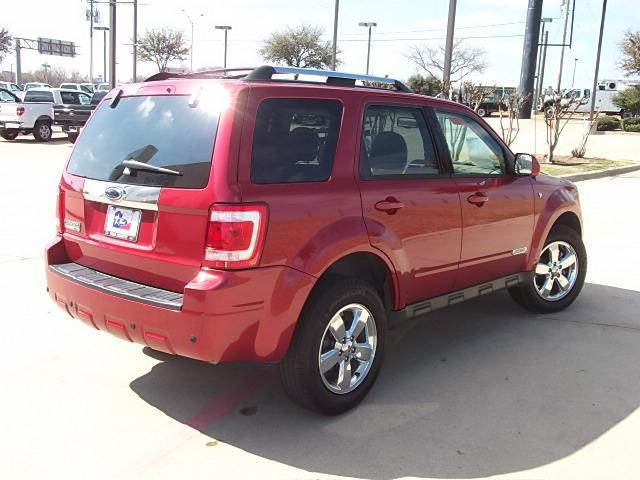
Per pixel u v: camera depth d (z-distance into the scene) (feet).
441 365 15.30
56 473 10.69
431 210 14.19
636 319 18.61
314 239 11.75
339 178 12.53
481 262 15.99
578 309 19.49
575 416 12.81
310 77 13.34
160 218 11.53
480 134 16.37
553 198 18.12
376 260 13.35
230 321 10.87
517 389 14.01
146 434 11.97
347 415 12.82
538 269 18.51
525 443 11.78
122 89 13.47
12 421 12.30
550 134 64.44
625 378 14.61
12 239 26.43
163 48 199.00
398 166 13.87
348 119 12.89
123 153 12.48
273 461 11.14
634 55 161.99
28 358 15.12
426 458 11.27
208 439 11.84
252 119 11.39
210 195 10.89
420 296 14.62
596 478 10.70
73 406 12.96
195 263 11.14
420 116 14.69
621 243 28.68
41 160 57.72
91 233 12.98
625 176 57.77
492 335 17.31
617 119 125.18
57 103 82.23
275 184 11.46
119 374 14.48
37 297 19.34
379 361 13.43
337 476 10.70
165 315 11.05
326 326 12.10
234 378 14.46
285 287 11.34
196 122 11.59
